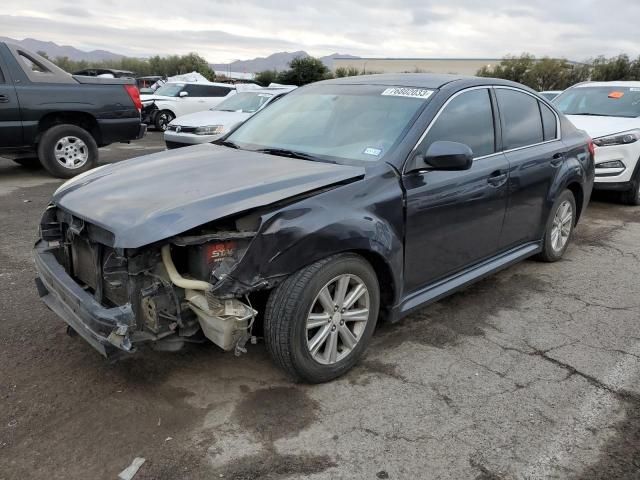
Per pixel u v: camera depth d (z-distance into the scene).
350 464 2.58
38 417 2.85
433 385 3.24
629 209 8.02
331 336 3.14
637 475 2.56
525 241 4.85
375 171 3.37
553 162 4.89
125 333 2.70
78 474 2.47
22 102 8.34
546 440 2.79
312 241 2.89
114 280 2.98
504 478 2.53
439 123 3.76
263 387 3.16
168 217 2.76
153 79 30.36
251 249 2.76
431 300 3.78
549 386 3.27
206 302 2.79
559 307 4.41
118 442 2.68
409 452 2.67
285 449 2.66
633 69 43.56
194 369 3.32
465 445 2.73
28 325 3.81
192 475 2.48
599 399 3.15
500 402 3.10
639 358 3.63
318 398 3.07
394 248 3.31
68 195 3.36
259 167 3.45
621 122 8.09
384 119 3.80
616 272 5.26
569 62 47.09
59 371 3.27
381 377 3.31
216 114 11.83
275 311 2.91
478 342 3.79
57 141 8.80
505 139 4.39
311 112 4.23
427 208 3.56
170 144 11.60
